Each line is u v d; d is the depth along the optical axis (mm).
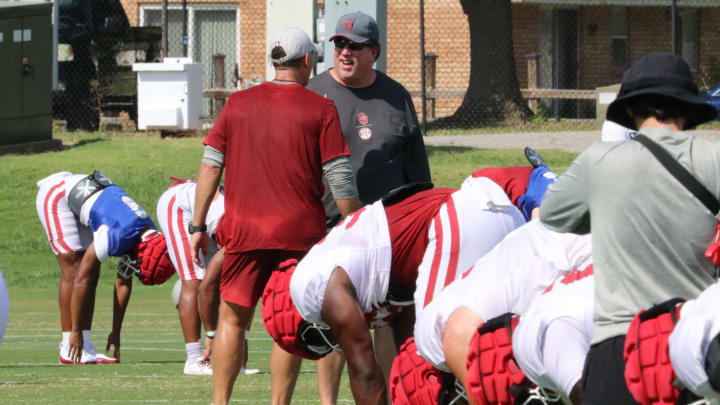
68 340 37625
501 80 103375
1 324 30188
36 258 65875
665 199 15445
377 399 20938
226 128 24969
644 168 15570
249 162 24547
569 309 17328
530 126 97500
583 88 132750
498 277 19516
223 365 25188
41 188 38844
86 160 79562
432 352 19641
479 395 18375
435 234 21812
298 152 24531
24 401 27625
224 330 25188
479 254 21797
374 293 21703
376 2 52312
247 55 132750
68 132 93188
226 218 24891
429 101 125312
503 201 22109
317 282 21297
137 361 38125
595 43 133125
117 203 37969
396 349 23453
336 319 21094
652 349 15172
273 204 24453
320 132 24797
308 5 64812
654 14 135000
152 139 87438
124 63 98875
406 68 127938
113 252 37312
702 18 135500
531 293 19391
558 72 131750
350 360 21000
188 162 79500
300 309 21547
